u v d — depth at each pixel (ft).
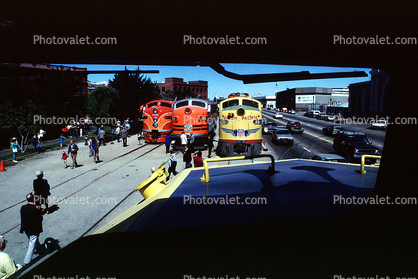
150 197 11.51
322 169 14.79
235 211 9.02
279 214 8.65
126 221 9.12
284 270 5.97
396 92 7.98
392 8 5.92
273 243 6.98
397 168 7.98
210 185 12.03
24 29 8.00
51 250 19.38
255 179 12.76
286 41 8.35
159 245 7.14
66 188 38.91
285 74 10.08
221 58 10.05
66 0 6.57
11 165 58.29
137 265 6.47
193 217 8.75
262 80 10.50
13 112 73.26
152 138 82.94
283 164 16.49
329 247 6.65
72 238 23.73
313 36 7.79
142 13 7.22
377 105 142.51
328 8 6.32
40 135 78.89
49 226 26.30
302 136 101.71
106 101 118.62
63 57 9.99
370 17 6.43
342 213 8.46
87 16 7.36
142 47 9.19
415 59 7.20
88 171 49.83
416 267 5.76
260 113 54.95
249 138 54.24
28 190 39.52
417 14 5.98
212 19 7.41
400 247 6.44
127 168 51.37
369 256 6.16
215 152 64.69
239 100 54.70
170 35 8.44
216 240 7.25
